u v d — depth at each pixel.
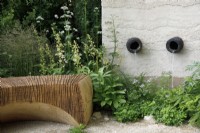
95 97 4.95
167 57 5.46
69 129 4.48
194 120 4.48
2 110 4.50
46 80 4.54
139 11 5.41
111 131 4.48
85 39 5.91
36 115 4.67
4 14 6.21
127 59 5.52
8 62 5.61
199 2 5.27
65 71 5.48
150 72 5.52
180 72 5.45
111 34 5.50
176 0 5.32
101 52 5.47
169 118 4.62
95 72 5.24
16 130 4.53
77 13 6.28
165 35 5.42
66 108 4.47
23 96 4.43
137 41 5.41
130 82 5.29
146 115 4.79
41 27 6.36
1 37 5.82
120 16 5.45
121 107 4.84
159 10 5.38
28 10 6.51
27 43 5.68
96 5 6.18
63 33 6.02
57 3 6.54
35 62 5.66
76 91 4.42
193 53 5.40
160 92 5.01
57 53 5.55
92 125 4.63
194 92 4.78
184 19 5.34
